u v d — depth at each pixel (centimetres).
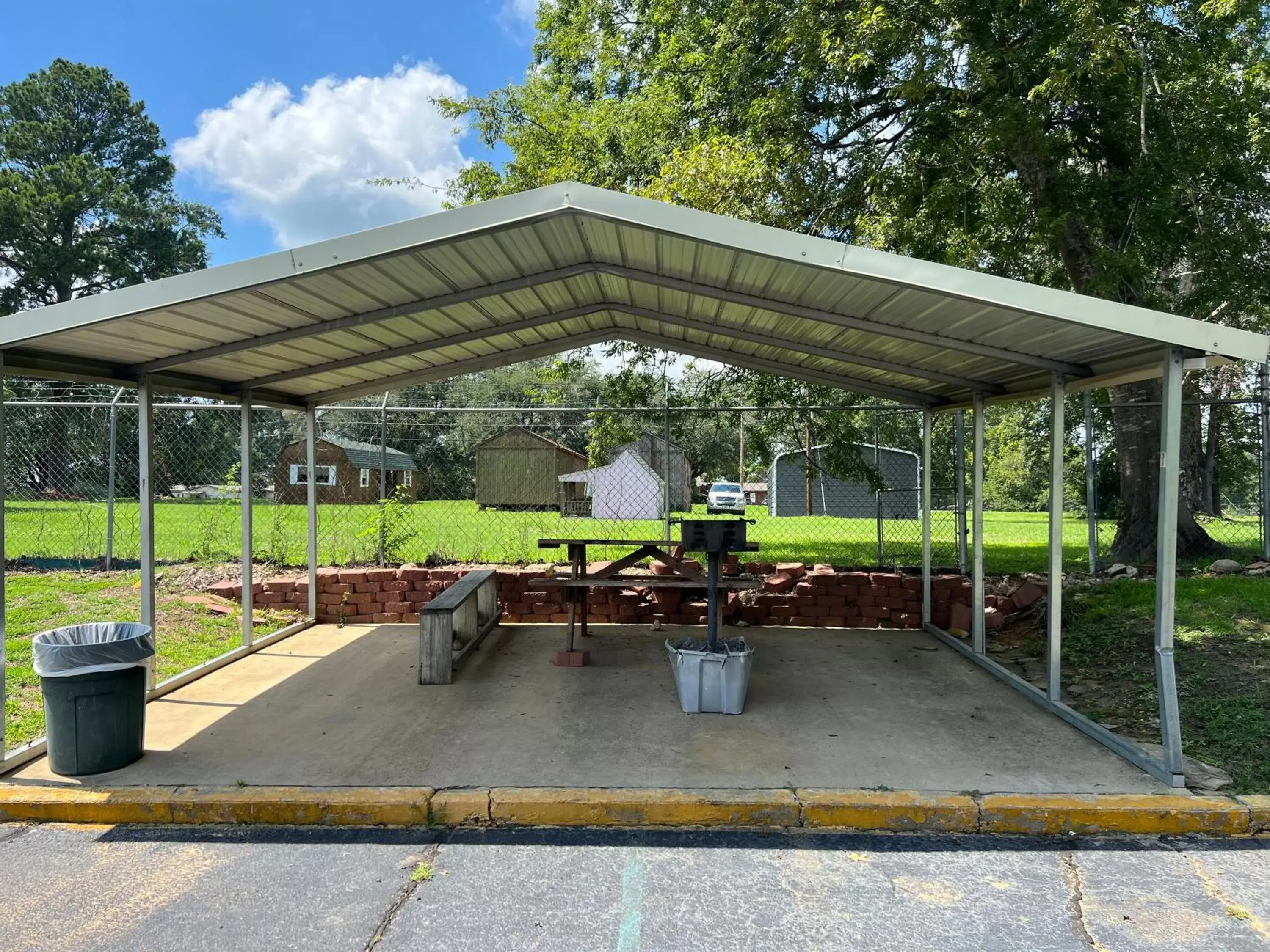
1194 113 925
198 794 394
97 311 385
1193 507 1371
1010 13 924
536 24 1723
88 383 520
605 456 1207
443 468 1652
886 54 963
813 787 404
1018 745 467
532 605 816
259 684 593
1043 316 374
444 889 325
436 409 870
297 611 822
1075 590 804
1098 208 978
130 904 313
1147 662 589
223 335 484
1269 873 340
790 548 1288
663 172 977
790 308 471
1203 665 565
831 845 365
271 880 332
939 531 1561
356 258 371
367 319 481
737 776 418
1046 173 998
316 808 386
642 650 699
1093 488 935
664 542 692
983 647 661
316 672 625
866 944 287
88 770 419
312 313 465
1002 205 1012
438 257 408
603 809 384
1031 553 1295
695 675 523
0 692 421
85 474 1653
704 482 2545
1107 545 1491
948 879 334
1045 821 378
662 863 347
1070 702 542
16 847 363
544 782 409
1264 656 568
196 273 378
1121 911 309
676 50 1215
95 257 3888
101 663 421
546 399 1477
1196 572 901
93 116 4431
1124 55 854
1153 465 1011
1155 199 921
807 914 306
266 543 1115
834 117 1124
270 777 417
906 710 533
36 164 4209
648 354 1140
